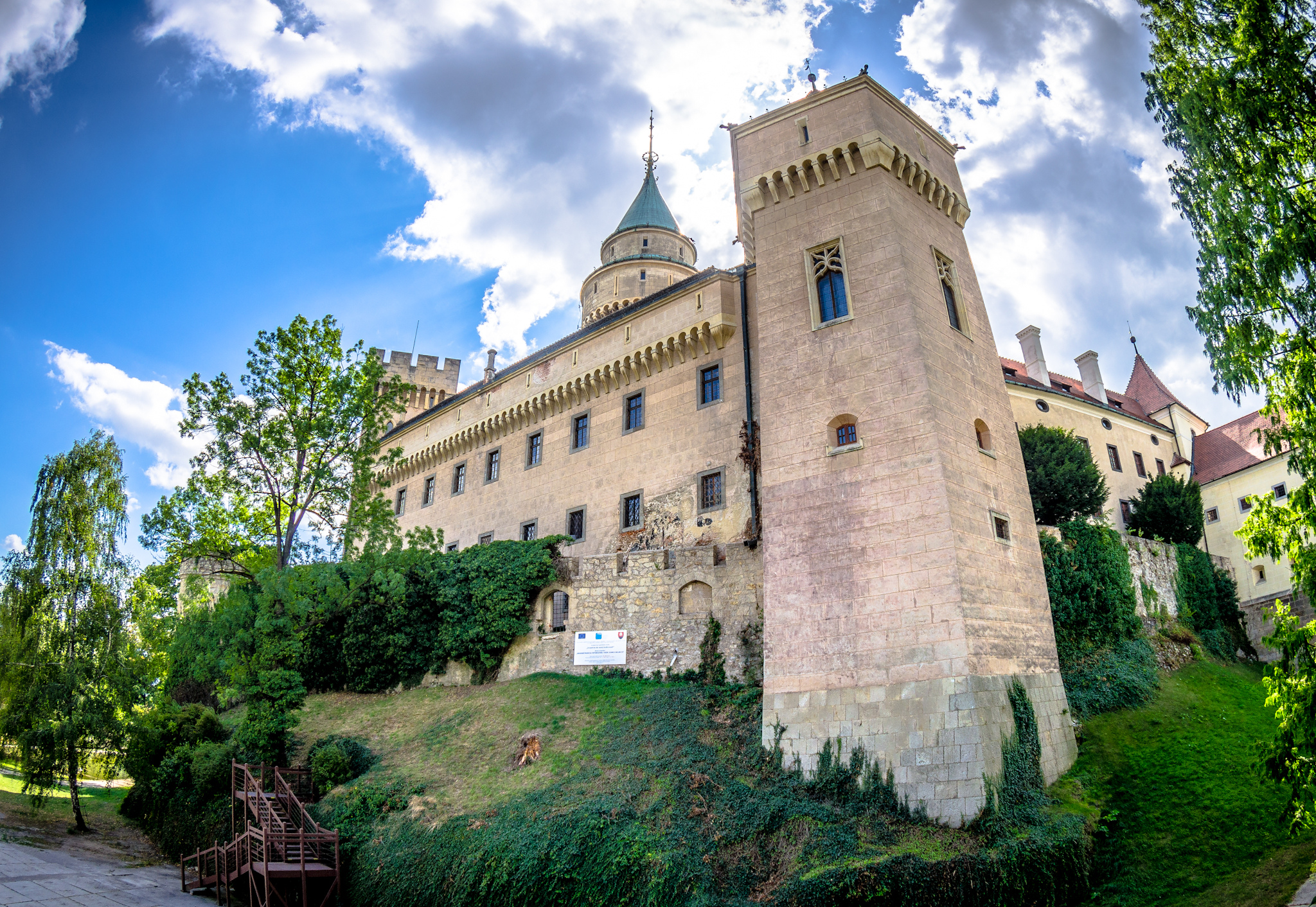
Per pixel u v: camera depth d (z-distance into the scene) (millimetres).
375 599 33875
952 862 17766
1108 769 21953
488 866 19828
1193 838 18797
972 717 19953
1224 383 15773
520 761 24453
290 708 27609
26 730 29141
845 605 22891
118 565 34281
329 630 35781
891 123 28938
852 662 22234
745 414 32625
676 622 28719
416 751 26812
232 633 31453
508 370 45625
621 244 59281
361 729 29672
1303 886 15805
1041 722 22281
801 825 19703
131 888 22859
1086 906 18031
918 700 20844
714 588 28297
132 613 33469
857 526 23500
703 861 18797
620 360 38031
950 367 25594
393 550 34312
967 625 21094
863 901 17344
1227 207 15922
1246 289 15477
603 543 36344
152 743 30594
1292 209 15156
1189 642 30484
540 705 27844
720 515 32312
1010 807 19547
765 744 22734
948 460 23281
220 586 43469
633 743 24047
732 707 25047
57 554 33219
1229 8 17094
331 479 34406
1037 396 42250
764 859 19125
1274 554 15523
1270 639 15180
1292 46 15828
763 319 28016
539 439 42406
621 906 18328
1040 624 24391
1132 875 18391
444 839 21141
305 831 22969
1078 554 28484
